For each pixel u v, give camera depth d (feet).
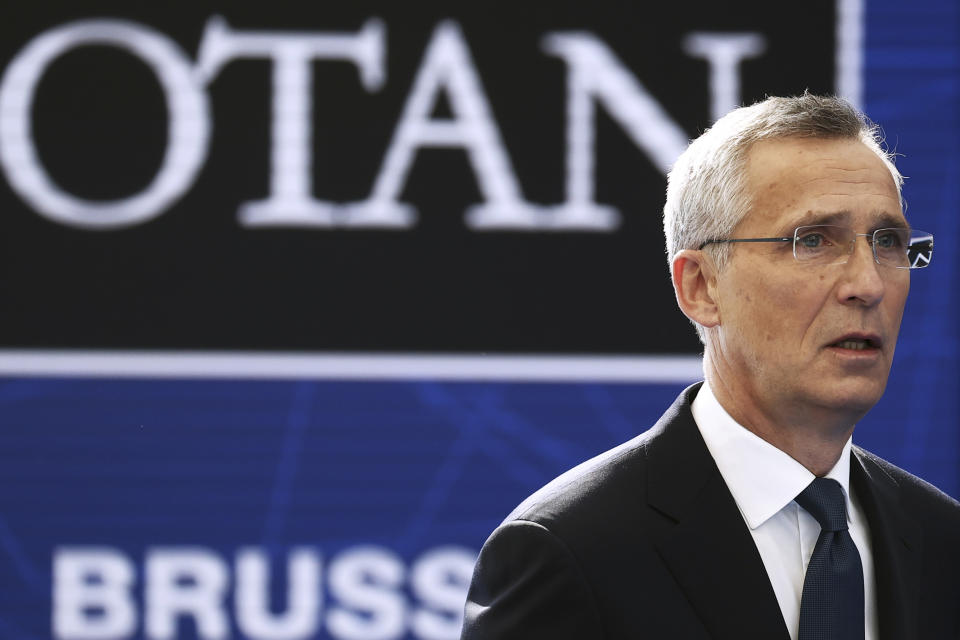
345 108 49.47
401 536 49.44
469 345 49.52
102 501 49.03
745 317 18.16
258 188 49.32
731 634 17.33
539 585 17.60
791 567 18.22
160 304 49.11
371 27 49.62
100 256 49.03
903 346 50.55
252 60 49.42
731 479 18.61
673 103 49.96
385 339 49.44
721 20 50.14
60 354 48.93
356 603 49.29
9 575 48.73
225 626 49.03
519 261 49.60
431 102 49.62
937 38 50.85
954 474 50.39
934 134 50.90
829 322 17.52
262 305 49.29
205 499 49.21
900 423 50.49
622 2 49.96
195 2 49.44
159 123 49.26
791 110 18.51
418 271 49.44
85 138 49.14
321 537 49.37
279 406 49.39
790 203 17.81
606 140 49.78
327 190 49.37
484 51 49.75
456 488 49.57
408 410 49.57
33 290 48.91
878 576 18.67
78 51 49.24
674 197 19.75
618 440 49.67
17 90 49.01
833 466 18.67
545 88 49.78
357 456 49.52
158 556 49.06
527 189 49.65
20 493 48.83
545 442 49.57
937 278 50.60
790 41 50.26
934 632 19.21
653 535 17.85
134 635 48.88
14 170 48.93
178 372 49.19
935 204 50.88
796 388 17.74
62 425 49.03
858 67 50.60
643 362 49.62
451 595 49.42
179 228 49.14
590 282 49.62
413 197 49.49
